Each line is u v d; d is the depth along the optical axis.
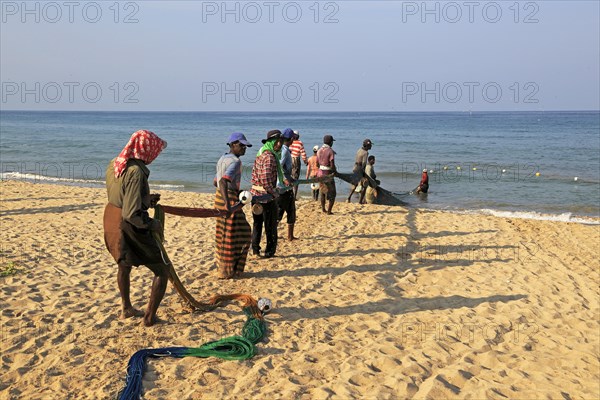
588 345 6.17
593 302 7.75
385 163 34.19
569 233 13.13
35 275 7.93
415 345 5.86
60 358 5.20
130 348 5.46
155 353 5.26
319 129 88.81
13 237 10.48
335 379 5.00
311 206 14.71
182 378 4.92
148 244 5.77
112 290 7.36
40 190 18.31
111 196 5.70
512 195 21.44
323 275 8.33
